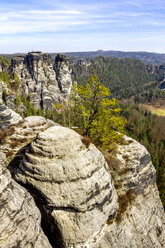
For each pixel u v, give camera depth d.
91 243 20.11
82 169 21.33
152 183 34.44
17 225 14.20
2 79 140.25
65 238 18.94
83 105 33.34
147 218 28.88
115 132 31.92
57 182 20.23
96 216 20.91
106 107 32.12
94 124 30.97
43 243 16.20
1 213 13.44
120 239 23.27
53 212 19.61
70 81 180.88
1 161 15.93
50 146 21.91
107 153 32.00
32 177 20.70
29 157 21.81
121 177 29.30
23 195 16.14
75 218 19.69
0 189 14.09
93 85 31.50
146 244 26.38
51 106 156.38
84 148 23.91
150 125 138.75
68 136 23.64
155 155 73.19
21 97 141.38
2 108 31.50
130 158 31.28
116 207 24.55
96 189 21.67
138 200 29.69
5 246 12.91
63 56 172.00
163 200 48.16
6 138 30.12
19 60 154.38
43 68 162.88
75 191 20.08
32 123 34.34
